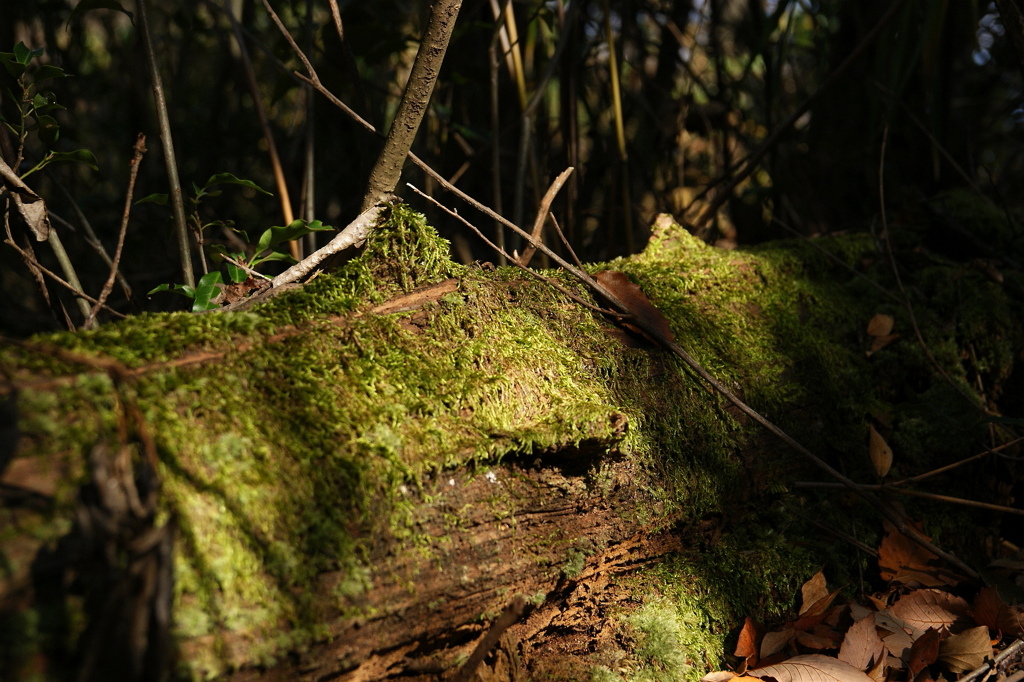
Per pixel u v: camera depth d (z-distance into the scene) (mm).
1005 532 1665
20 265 2133
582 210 2018
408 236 1410
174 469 1231
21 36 2176
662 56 2229
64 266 1518
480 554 1335
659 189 2426
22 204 1449
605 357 1454
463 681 1308
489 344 1396
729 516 1516
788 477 1549
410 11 2135
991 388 1704
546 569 1382
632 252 1812
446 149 1999
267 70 2652
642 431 1442
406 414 1325
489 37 1965
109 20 2230
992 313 1696
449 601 1319
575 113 1813
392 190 1464
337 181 2129
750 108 2812
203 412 1263
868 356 1663
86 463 1215
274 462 1266
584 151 2531
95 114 2701
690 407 1483
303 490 1265
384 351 1352
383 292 1401
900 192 1979
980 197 1852
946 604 1511
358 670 1285
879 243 1754
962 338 1689
